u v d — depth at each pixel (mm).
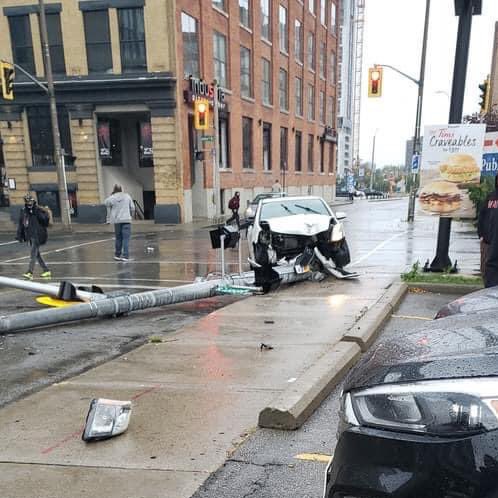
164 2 25156
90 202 27516
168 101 25797
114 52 26000
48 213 12031
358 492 1866
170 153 26344
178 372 4938
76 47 26328
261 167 37938
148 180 31531
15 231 25312
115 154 29984
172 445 3496
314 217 10133
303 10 45625
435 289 8242
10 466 3299
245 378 4699
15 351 6070
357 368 2289
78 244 18828
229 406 4094
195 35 28062
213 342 5910
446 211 8953
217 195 28766
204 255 15180
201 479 3084
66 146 27688
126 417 3744
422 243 16266
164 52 25484
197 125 24859
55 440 3629
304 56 46375
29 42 26828
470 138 8633
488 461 1593
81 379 4859
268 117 39062
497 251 5566
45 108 27438
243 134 35094
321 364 4652
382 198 76125
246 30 34500
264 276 9078
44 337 6660
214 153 28234
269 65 39188
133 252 16219
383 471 1812
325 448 3398
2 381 5078
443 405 1753
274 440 3525
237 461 3273
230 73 32281
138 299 7797
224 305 8484
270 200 11125
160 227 25031
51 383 5000
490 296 3137
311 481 3029
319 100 52219
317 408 4004
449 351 2018
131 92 26031
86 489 3012
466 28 8531
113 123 29641
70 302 7871
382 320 6277
